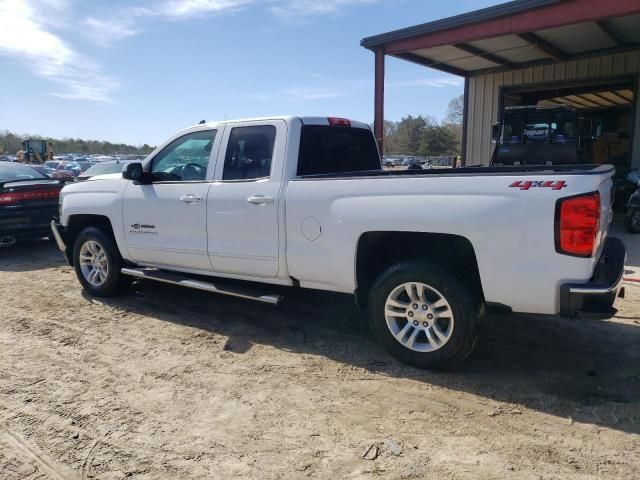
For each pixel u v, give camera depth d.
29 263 8.38
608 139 15.97
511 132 11.98
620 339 4.64
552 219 3.35
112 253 5.92
